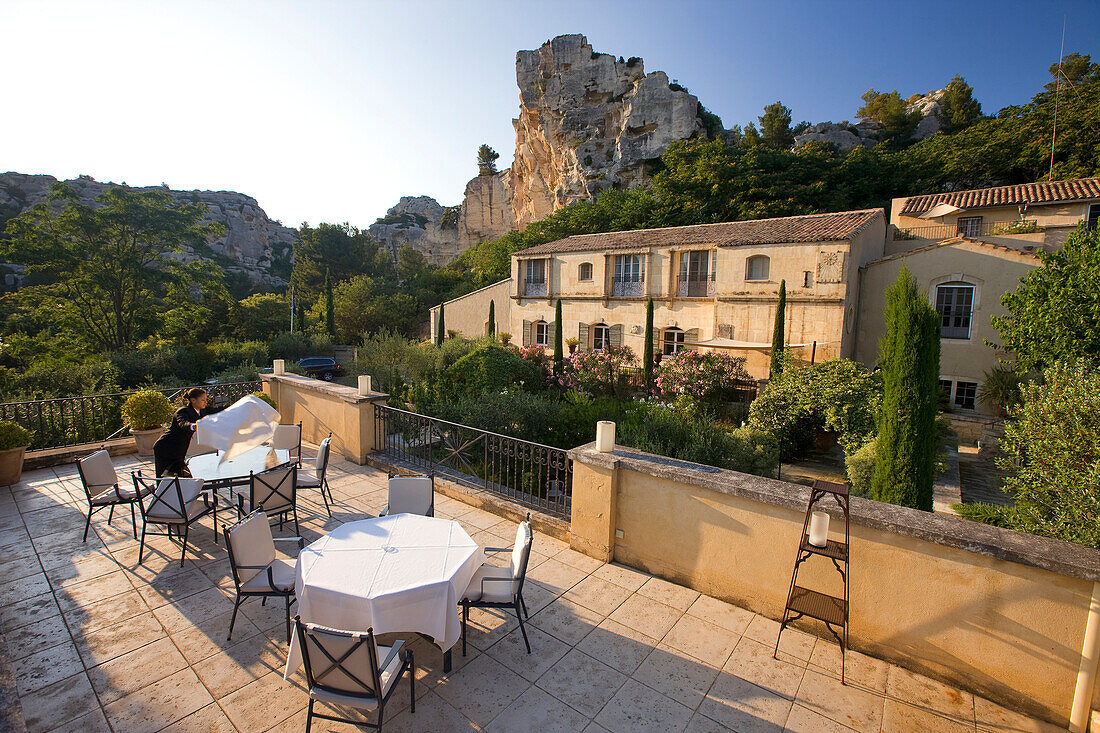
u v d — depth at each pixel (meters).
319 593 3.26
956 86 48.00
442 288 49.81
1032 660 3.25
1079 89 30.56
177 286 29.45
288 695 3.37
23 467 7.56
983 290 16.59
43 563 5.02
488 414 10.73
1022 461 5.86
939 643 3.57
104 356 22.66
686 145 37.28
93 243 26.89
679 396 15.94
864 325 19.03
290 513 6.32
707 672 3.67
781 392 13.47
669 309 22.38
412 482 5.19
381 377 20.02
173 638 3.91
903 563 3.67
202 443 5.42
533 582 4.83
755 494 4.19
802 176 31.89
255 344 30.45
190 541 5.58
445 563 3.62
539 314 26.94
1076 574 3.02
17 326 27.39
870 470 9.60
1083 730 3.09
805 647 3.96
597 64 50.94
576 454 5.32
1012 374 14.98
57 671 3.52
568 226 39.97
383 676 2.96
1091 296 7.54
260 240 87.38
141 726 3.07
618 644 3.97
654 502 4.92
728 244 19.70
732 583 4.47
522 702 3.35
